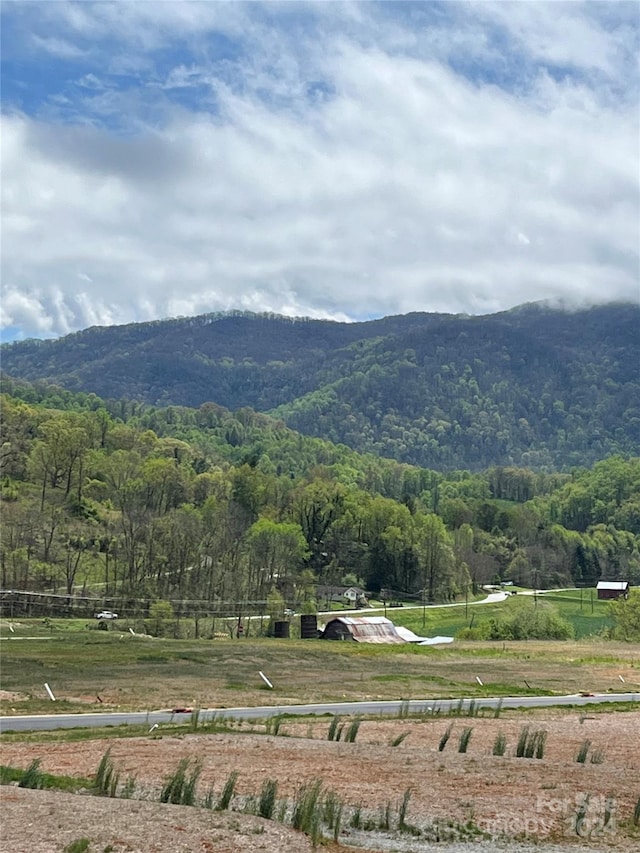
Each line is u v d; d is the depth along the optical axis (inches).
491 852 901.8
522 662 3518.7
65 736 1514.5
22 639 3599.9
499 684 2763.3
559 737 1637.6
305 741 1438.2
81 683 2393.0
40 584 4990.2
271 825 893.2
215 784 1098.1
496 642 4628.4
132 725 1679.4
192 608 4894.2
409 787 1111.6
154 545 5290.4
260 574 5472.4
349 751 1343.5
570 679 2974.9
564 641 4758.9
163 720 1779.0
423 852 884.0
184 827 852.0
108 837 808.9
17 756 1285.7
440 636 5423.2
